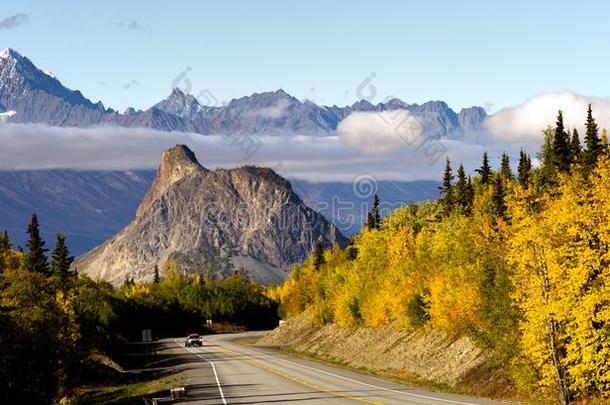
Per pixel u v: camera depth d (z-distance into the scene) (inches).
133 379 2696.9
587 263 1318.9
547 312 1355.8
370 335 3208.7
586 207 1348.4
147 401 1731.1
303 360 3179.1
